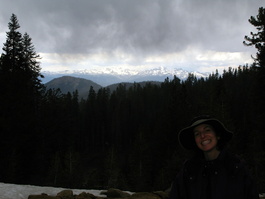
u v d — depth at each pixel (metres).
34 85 44.09
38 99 46.00
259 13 25.03
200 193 2.34
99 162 84.12
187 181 2.44
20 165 33.66
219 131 2.49
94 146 104.69
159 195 7.09
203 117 2.50
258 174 20.58
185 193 2.44
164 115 56.81
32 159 37.75
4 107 34.31
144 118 110.69
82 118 107.06
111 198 6.90
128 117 107.62
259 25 25.17
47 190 7.45
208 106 28.88
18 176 34.00
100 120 108.75
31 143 36.69
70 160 35.94
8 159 32.12
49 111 53.69
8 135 33.59
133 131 104.25
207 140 2.44
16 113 34.59
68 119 65.81
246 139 35.41
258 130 24.53
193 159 2.52
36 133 39.03
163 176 32.59
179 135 2.57
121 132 104.12
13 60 40.59
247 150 28.34
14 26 41.38
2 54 39.47
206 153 2.49
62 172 34.69
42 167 40.59
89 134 106.81
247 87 86.81
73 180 34.47
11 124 33.44
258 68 25.56
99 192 7.96
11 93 35.19
